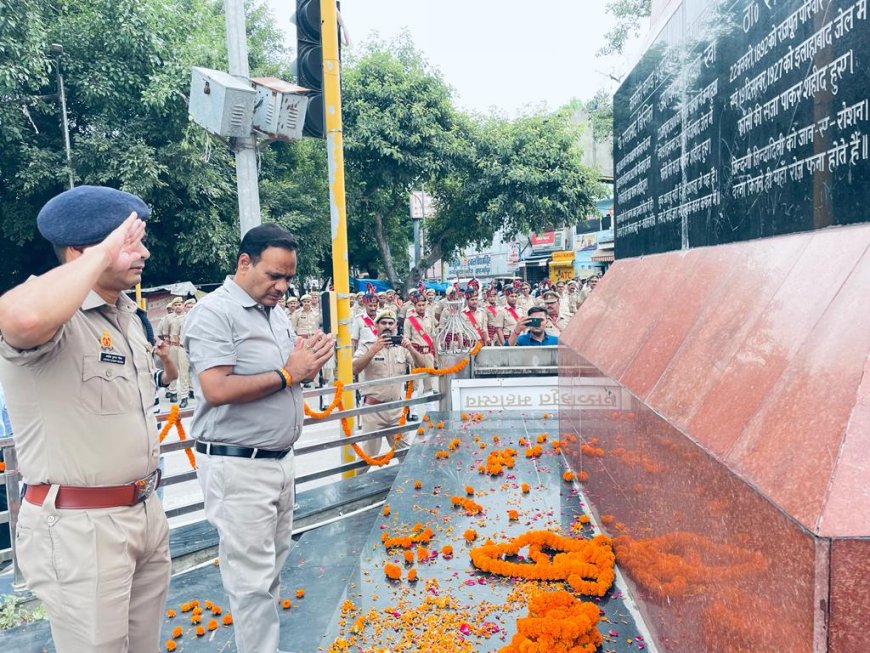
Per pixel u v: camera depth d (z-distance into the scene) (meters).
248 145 5.07
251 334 2.76
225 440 2.71
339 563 4.03
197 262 17.16
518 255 38.31
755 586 1.72
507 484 4.68
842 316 1.80
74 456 2.03
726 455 1.95
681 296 3.18
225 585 2.76
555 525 3.93
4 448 3.81
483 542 3.75
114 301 2.21
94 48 14.23
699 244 3.54
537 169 18.20
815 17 2.34
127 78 14.21
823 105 2.29
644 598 2.85
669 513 2.48
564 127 19.33
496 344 12.67
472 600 3.10
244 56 4.98
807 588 1.45
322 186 20.31
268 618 2.73
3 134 13.30
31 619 3.64
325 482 6.64
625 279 4.60
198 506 4.64
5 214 14.58
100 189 2.17
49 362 2.00
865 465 1.46
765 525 1.67
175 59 14.27
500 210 18.38
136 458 2.15
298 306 14.96
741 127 2.99
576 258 32.72
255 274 2.77
